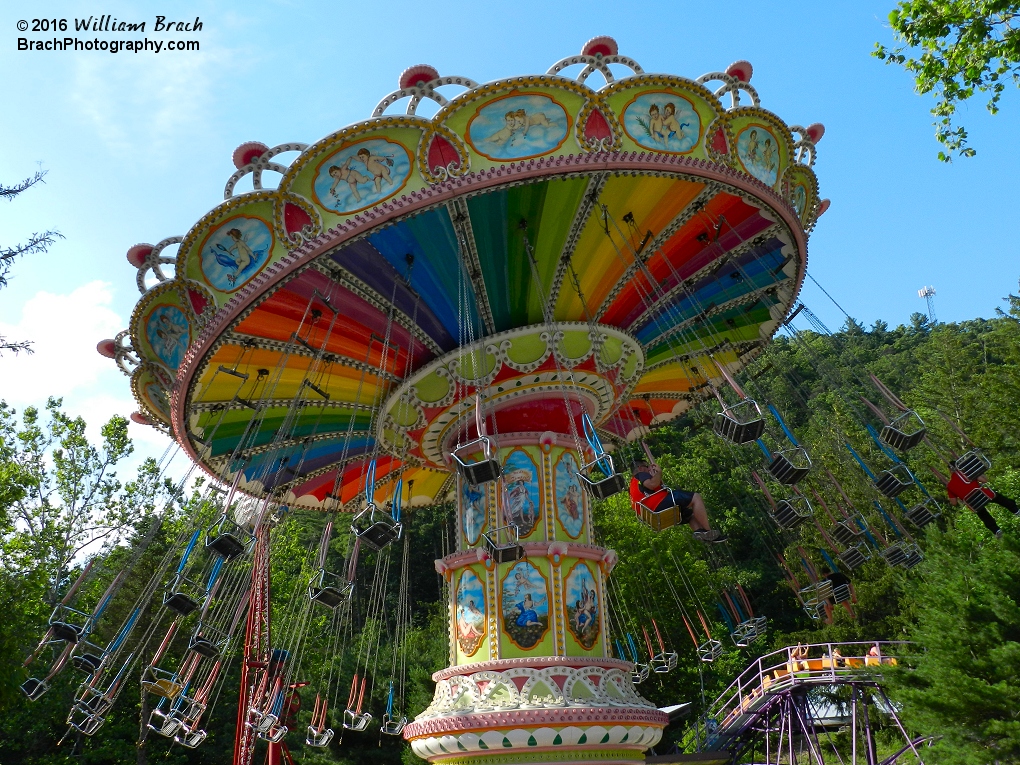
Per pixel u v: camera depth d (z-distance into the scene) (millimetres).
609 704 14094
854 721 25391
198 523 16109
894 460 15430
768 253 16641
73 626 13781
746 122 14430
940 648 20203
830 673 24734
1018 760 18266
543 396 16625
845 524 16406
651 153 13102
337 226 12844
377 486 22719
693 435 64750
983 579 20344
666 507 15734
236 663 37781
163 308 15516
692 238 15820
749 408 13172
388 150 12797
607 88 12797
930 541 23234
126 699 35094
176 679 15594
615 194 14078
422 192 12680
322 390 17531
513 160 12727
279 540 40812
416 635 40656
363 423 18969
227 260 13680
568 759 13875
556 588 15242
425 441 17328
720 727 27641
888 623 36344
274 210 13125
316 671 38281
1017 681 18703
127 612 33500
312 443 19641
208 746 35938
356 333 15750
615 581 34750
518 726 13688
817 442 36438
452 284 14992
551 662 14461
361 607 53625
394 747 38094
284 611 37406
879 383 15547
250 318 14906
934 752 19531
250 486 20422
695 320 18297
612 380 17203
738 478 52031
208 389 16641
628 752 14523
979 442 38188
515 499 15898
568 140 12836
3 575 21172
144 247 15297
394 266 14383
